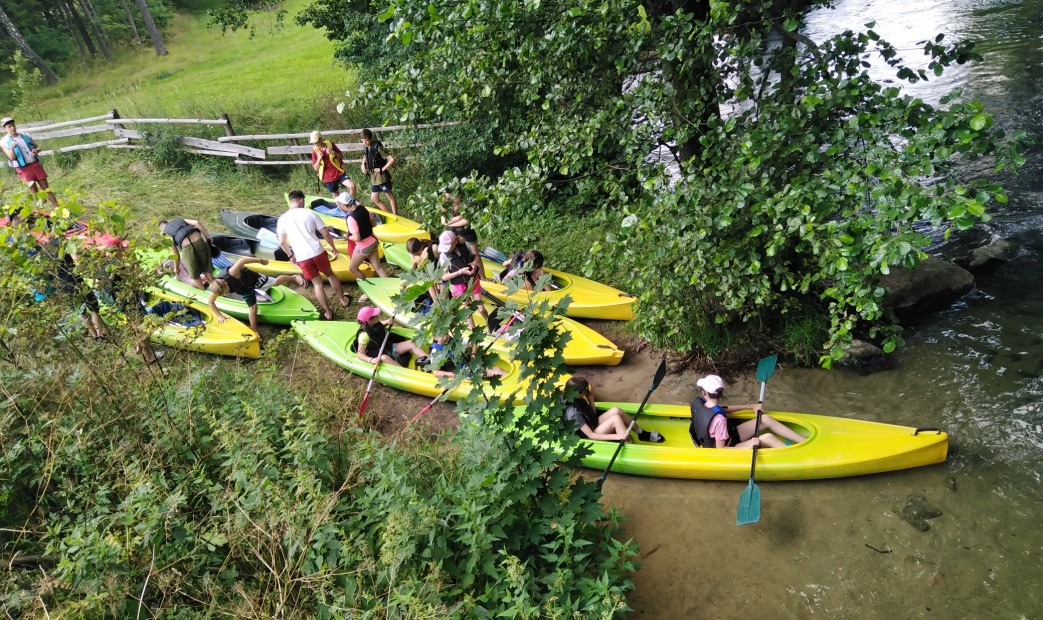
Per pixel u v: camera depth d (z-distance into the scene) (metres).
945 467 5.89
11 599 3.48
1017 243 9.04
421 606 3.38
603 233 10.10
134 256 5.48
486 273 9.35
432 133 12.63
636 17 6.18
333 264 9.78
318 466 4.52
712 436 6.06
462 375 4.04
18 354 5.07
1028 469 5.73
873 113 5.18
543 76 6.87
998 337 7.37
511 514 4.13
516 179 6.70
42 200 5.15
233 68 24.42
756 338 7.66
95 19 30.64
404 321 8.16
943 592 4.87
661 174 6.01
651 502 5.86
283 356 8.05
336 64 20.67
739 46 5.73
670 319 7.28
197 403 5.14
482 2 5.98
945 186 4.70
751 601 4.95
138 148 14.53
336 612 3.55
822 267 5.68
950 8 18.88
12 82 26.17
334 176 11.91
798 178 5.38
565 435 4.18
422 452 5.04
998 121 12.07
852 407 6.77
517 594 3.77
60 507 4.38
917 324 7.83
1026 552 5.07
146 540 3.70
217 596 3.82
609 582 4.16
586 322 8.57
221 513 4.30
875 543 5.29
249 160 14.21
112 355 5.16
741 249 6.07
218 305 8.56
